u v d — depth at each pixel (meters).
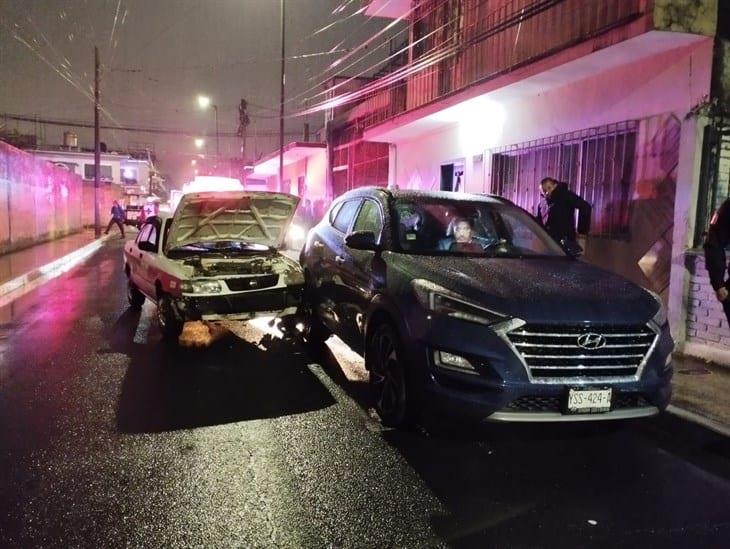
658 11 6.19
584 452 4.41
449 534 3.27
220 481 3.80
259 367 6.41
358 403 5.32
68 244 20.94
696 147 6.61
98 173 28.27
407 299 4.48
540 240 5.72
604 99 8.06
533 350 3.93
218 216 7.90
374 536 3.23
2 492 3.60
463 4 12.16
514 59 10.27
